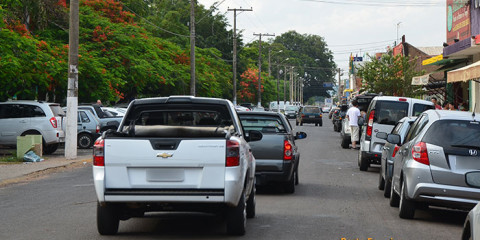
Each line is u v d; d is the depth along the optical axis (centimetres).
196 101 1137
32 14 3559
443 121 1233
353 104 3644
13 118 2922
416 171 1205
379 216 1308
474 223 730
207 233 1090
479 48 3591
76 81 2742
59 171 2300
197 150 973
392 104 2344
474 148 1190
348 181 2005
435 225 1214
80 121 3428
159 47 5891
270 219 1250
